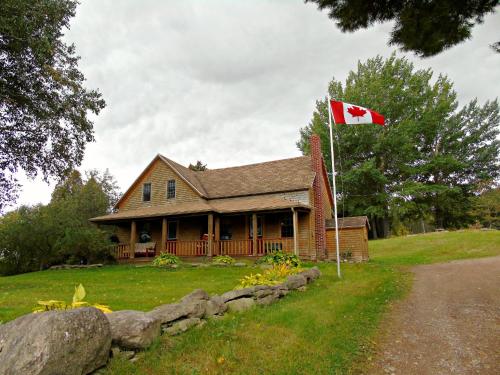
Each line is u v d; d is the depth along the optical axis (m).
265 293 7.54
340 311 7.21
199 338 4.78
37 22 11.37
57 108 13.56
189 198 22.95
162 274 14.57
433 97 39.81
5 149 13.67
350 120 13.65
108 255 21.44
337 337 5.62
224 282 11.46
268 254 17.50
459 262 17.14
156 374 3.75
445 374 4.59
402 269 15.55
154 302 8.08
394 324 6.88
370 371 4.70
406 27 6.56
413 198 38.97
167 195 23.91
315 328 5.83
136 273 15.36
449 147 41.50
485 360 4.99
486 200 42.06
